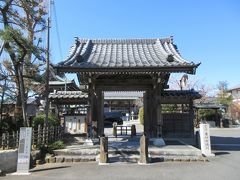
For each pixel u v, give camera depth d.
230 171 9.73
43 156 12.26
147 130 15.15
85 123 17.64
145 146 11.27
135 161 11.59
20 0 14.09
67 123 17.78
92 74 13.98
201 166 10.63
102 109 15.21
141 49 16.98
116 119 34.72
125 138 17.16
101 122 15.03
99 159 11.58
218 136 24.12
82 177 8.95
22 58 13.16
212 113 37.03
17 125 14.29
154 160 11.67
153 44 17.81
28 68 15.51
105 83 15.28
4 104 17.41
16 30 11.84
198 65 12.89
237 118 44.53
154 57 15.20
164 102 19.19
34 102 20.00
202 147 13.16
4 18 13.29
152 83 15.08
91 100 14.77
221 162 11.48
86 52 15.90
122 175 9.15
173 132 18.72
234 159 12.16
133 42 17.94
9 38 11.48
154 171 9.73
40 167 10.88
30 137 10.44
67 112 20.86
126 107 45.47
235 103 49.03
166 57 14.24
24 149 10.28
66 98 19.23
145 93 15.54
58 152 12.44
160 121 14.56
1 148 11.41
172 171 9.73
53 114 19.61
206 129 13.25
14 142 11.95
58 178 8.92
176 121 18.86
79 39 17.84
